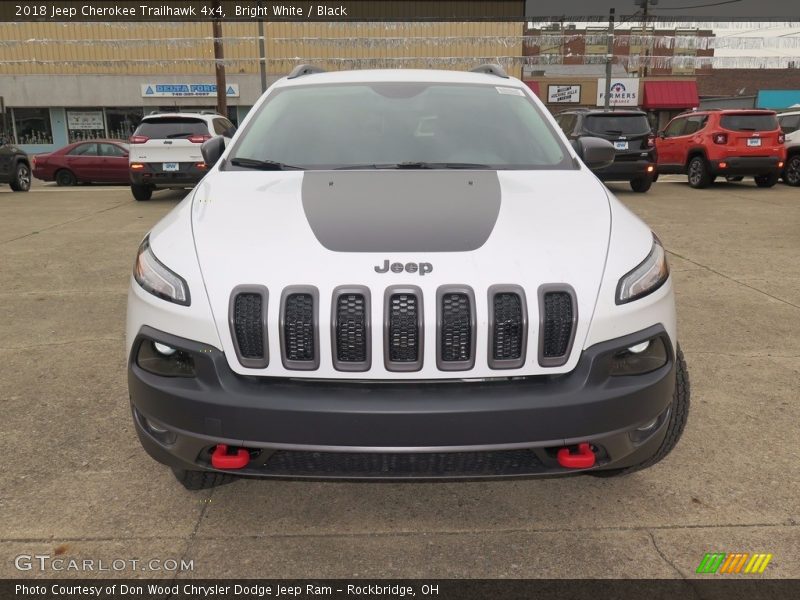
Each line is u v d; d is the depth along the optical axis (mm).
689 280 5766
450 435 1963
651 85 33281
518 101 3494
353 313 2010
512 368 2029
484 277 2047
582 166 3057
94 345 4199
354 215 2354
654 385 2104
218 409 2004
